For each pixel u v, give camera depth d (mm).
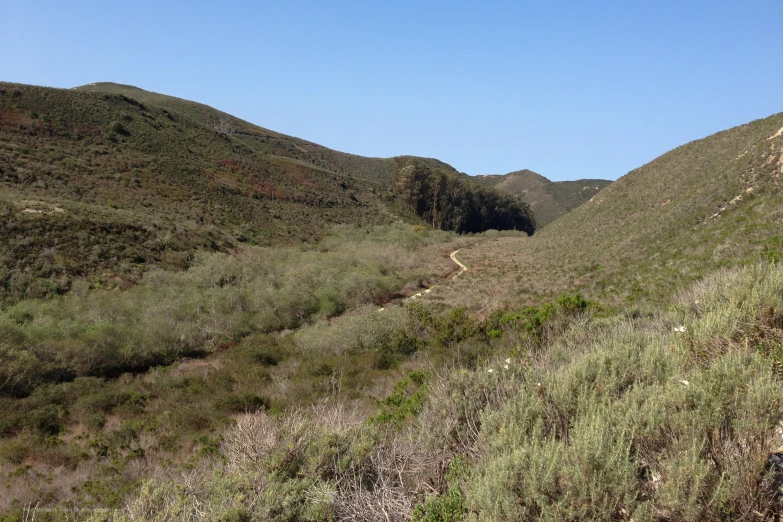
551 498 2875
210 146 62250
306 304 25500
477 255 52406
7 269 21656
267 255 35969
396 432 5188
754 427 2900
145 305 21672
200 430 10648
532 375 4930
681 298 9125
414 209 83938
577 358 5293
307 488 4102
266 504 3852
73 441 10422
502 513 2922
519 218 104688
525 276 32969
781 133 30219
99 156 43344
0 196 27844
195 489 4531
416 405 6047
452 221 85500
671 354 4480
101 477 8320
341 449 4562
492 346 10586
